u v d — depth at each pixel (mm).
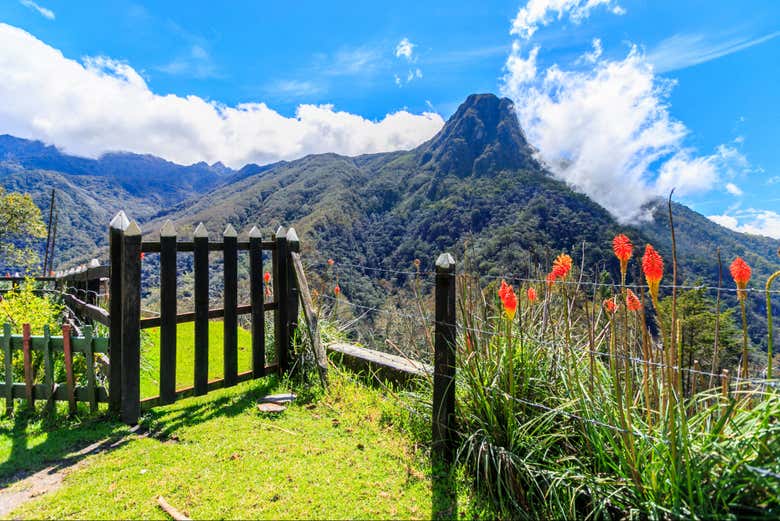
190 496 2701
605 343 3012
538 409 2895
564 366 2936
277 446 3414
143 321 4008
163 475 2957
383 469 3074
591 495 2387
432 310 3656
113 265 3967
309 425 3846
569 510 2455
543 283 3293
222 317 4621
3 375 4578
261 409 4145
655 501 2172
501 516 2570
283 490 2779
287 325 5270
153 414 4059
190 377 5500
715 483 2049
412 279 4223
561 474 2521
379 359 4852
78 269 6504
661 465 2199
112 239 3943
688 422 2252
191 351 6738
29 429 3773
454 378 3131
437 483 2904
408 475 3000
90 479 2908
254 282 4883
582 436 2699
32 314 5355
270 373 5141
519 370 3039
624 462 2297
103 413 4070
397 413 3875
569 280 3039
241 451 3326
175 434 3650
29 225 30500
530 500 2553
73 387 4051
